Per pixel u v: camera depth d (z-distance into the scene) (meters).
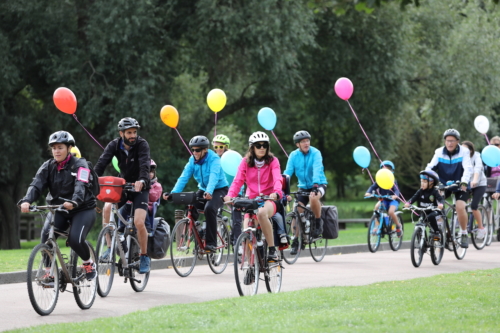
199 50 56.03
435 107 67.50
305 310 15.76
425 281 21.52
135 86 51.38
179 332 13.43
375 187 36.16
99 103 50.91
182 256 25.33
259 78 58.28
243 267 18.47
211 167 25.44
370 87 63.00
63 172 17.66
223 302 17.09
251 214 19.06
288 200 29.30
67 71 50.06
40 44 52.09
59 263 17.62
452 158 30.03
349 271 26.59
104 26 49.44
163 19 54.41
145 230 20.91
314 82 65.75
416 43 66.19
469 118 65.44
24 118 52.78
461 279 21.92
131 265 20.66
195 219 25.84
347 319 14.30
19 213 59.12
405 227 55.88
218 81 58.69
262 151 18.98
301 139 29.62
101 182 19.67
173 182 61.12
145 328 13.93
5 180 56.16
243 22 52.31
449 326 13.65
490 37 65.62
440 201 27.88
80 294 17.95
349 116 65.25
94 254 18.36
